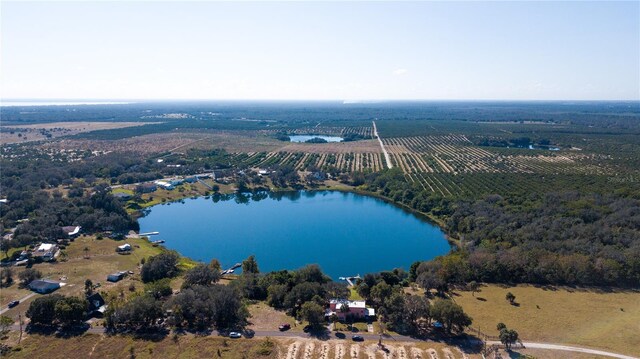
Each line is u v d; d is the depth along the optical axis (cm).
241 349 13888
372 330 15262
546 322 15688
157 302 15788
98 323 15538
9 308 16562
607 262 19138
